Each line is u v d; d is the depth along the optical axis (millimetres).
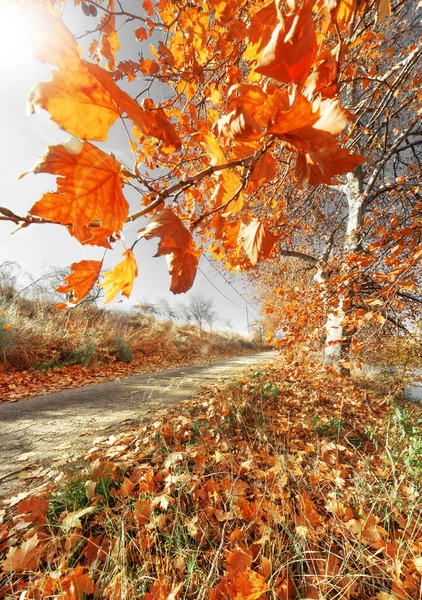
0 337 5730
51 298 8867
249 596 1090
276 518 1462
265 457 2299
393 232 2479
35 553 1300
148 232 496
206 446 2430
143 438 2621
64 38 297
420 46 1550
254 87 458
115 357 8188
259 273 9102
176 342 13516
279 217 3797
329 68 528
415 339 3760
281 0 437
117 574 1200
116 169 414
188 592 1207
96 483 1756
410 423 2877
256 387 4590
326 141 404
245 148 573
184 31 1420
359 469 2225
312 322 3281
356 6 539
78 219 385
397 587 1196
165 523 1527
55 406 3832
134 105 395
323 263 4258
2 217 348
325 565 1305
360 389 5340
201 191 2014
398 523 1602
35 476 2039
